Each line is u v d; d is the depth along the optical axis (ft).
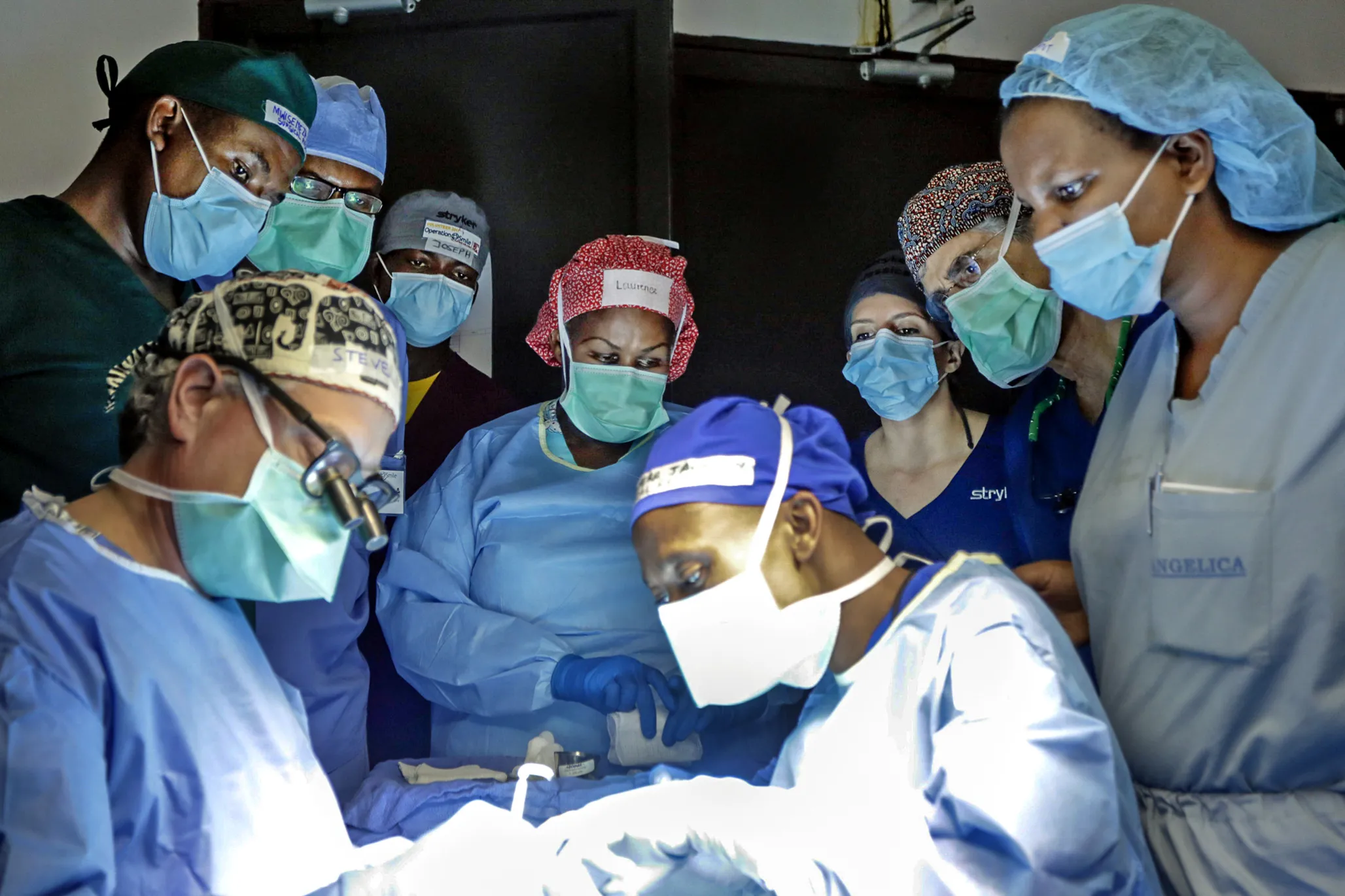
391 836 5.47
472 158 8.81
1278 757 4.79
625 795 5.08
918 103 9.20
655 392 7.11
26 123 8.63
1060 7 9.39
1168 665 5.10
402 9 8.61
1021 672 4.32
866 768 4.67
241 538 4.26
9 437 5.82
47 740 3.72
